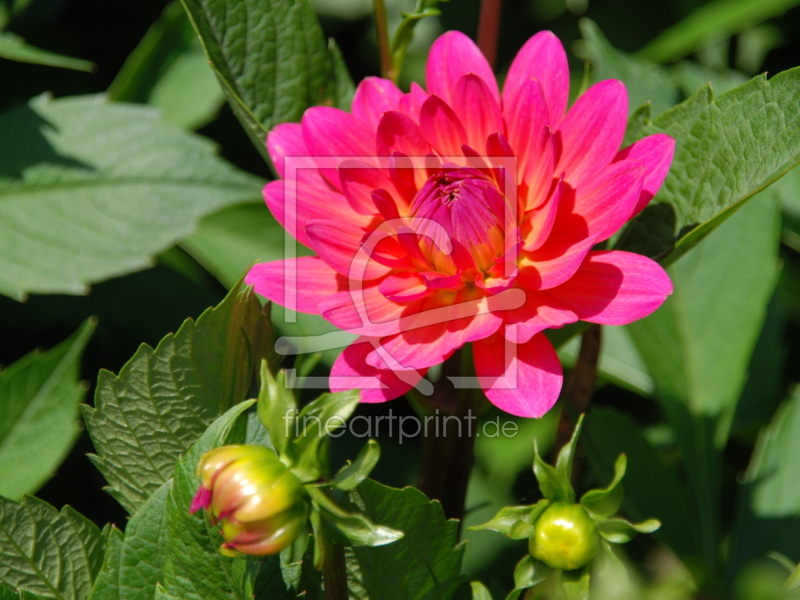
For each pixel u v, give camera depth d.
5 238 0.67
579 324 0.58
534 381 0.54
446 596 0.55
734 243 0.67
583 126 0.55
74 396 0.62
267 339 0.56
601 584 0.55
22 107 0.69
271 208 0.57
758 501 0.64
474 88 0.55
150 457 0.56
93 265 0.67
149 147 0.69
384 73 0.61
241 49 0.60
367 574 0.55
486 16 0.63
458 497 0.59
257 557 0.53
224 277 0.69
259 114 0.61
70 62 0.65
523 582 0.53
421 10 0.60
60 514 0.56
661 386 0.66
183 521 0.52
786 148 0.54
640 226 0.58
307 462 0.51
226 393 0.55
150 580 0.54
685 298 0.67
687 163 0.57
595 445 0.61
